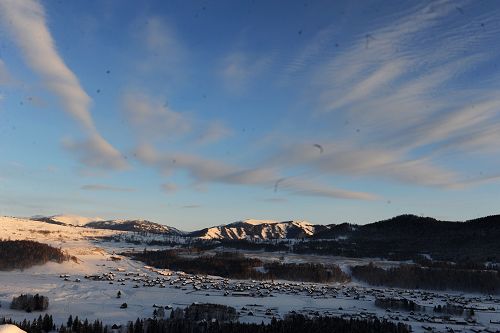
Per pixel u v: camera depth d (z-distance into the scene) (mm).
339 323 152125
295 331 138375
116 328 135125
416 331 152375
